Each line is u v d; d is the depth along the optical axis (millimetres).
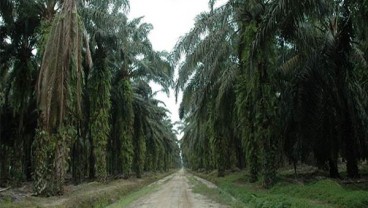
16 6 21641
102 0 23375
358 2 13023
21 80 24266
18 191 19719
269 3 20000
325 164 24391
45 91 16484
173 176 67750
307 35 18609
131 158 35375
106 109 27656
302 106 19734
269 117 19781
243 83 23141
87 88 28062
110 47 26453
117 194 23906
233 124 30359
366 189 16375
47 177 17844
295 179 21359
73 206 15711
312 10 13562
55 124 17969
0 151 29781
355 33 17734
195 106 33969
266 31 15094
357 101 21172
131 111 34438
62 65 16469
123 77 33938
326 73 19312
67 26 16453
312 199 13719
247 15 20766
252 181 24000
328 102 20297
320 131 20500
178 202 20156
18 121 28078
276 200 13672
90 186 23781
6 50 24266
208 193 24781
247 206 15453
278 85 21531
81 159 30391
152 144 54844
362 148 21219
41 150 18016
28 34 23406
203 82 26016
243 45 21844
